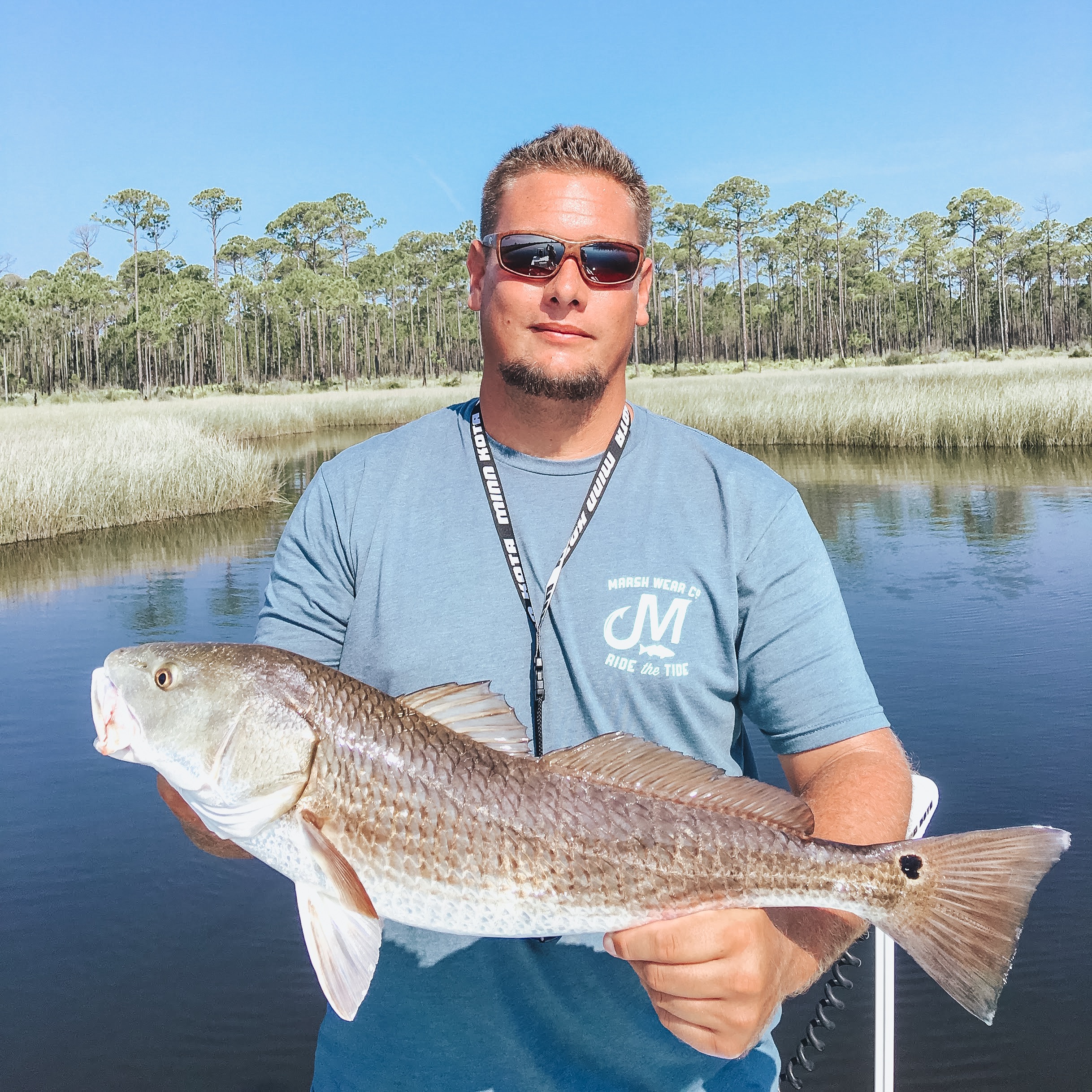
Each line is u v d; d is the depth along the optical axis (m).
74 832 5.56
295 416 42.09
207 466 19.23
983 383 30.23
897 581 10.53
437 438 1.99
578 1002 1.73
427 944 1.75
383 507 1.91
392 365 106.94
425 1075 1.72
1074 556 11.33
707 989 1.38
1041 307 106.00
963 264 103.38
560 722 1.81
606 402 1.89
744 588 1.83
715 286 114.62
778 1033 3.84
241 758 1.57
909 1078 3.48
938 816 5.19
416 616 1.84
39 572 12.89
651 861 1.58
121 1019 3.94
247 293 100.38
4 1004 4.04
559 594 1.82
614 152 1.89
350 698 1.63
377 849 1.59
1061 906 4.41
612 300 1.84
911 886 1.51
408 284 106.50
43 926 4.61
